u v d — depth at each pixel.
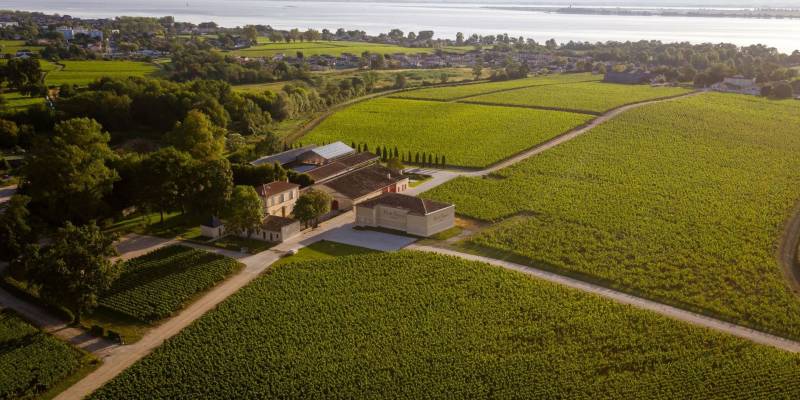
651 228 123.44
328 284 99.81
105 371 79.94
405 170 169.00
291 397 73.81
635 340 84.25
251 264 109.19
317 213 125.12
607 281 102.81
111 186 127.12
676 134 197.62
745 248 113.94
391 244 117.94
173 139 156.25
